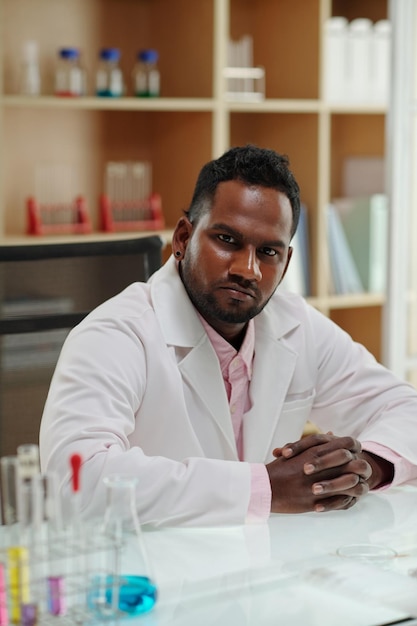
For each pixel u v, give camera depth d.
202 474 1.82
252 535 1.77
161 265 2.53
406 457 2.10
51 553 1.29
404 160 4.07
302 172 4.68
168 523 1.80
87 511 1.78
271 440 2.26
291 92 4.68
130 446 2.12
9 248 2.35
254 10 4.80
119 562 1.33
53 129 4.45
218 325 2.15
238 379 2.22
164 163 4.63
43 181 4.41
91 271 2.44
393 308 4.13
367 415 2.33
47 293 2.38
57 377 1.99
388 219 4.10
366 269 4.81
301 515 1.90
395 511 1.94
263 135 4.86
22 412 2.36
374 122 4.98
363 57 4.68
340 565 1.61
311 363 2.36
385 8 4.77
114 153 4.61
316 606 1.43
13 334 2.34
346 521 1.87
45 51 4.37
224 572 1.57
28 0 4.30
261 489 1.83
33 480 1.28
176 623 1.36
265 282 2.03
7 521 1.32
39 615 1.27
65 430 1.87
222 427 2.15
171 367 2.11
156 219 4.47
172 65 4.52
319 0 4.50
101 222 4.45
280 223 2.01
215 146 4.34
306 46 4.58
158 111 4.63
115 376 1.99
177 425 2.11
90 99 4.12
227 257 2.01
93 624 1.31
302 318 2.37
